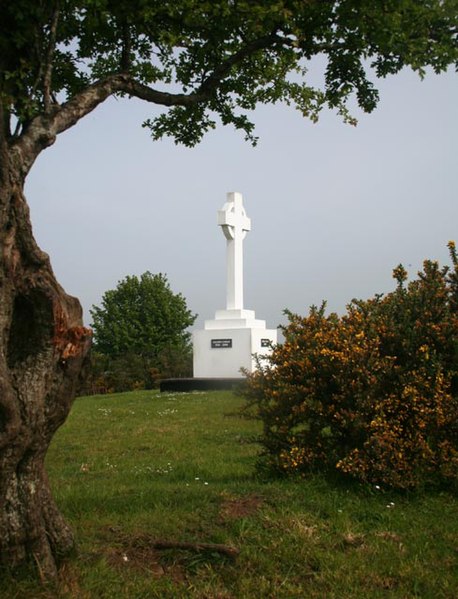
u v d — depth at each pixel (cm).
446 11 590
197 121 702
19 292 389
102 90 480
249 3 552
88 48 608
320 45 625
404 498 615
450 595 436
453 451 645
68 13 561
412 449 637
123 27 538
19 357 397
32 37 448
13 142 414
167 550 478
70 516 564
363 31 582
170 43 552
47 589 399
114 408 1561
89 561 447
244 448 989
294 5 555
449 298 774
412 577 459
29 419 388
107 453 1003
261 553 488
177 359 3148
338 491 624
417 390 655
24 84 455
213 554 473
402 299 747
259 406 711
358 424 638
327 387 682
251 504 570
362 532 536
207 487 642
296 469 667
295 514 548
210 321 2155
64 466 915
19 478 405
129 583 430
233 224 2131
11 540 400
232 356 2097
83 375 431
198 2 533
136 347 4400
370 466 631
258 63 694
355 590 441
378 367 664
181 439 1095
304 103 746
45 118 432
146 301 4547
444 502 609
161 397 1778
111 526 519
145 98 527
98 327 4481
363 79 678
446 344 692
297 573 467
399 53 606
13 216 379
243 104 743
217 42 610
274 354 723
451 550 505
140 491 652
